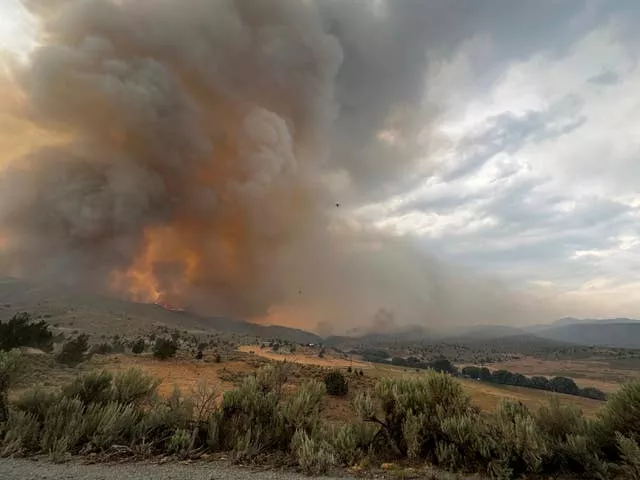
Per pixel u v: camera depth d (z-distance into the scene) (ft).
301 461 19.15
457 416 23.34
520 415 22.29
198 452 21.27
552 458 19.89
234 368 126.31
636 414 20.77
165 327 443.32
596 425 22.02
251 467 19.04
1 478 15.78
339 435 22.54
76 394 26.08
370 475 18.65
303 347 404.77
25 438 21.25
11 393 34.27
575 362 570.05
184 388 71.72
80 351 103.60
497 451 19.98
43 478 15.87
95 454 20.08
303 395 25.90
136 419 23.80
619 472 18.99
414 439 22.33
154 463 19.04
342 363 276.62
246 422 23.73
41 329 122.11
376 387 27.37
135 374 29.01
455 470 20.10
